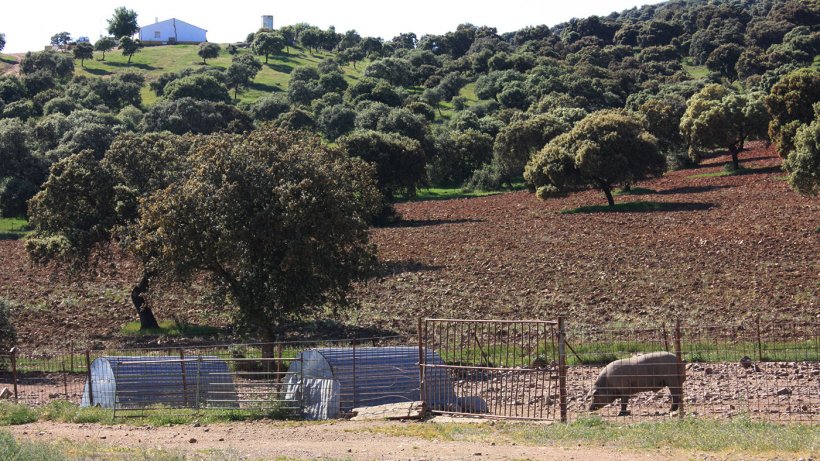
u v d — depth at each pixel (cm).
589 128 7494
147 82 18225
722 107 9412
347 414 1852
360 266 3041
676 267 4294
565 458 1262
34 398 2361
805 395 1873
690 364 2339
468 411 1834
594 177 7331
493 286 4159
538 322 1669
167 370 2134
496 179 11044
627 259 4666
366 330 3309
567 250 5172
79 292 4528
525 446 1378
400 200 9981
